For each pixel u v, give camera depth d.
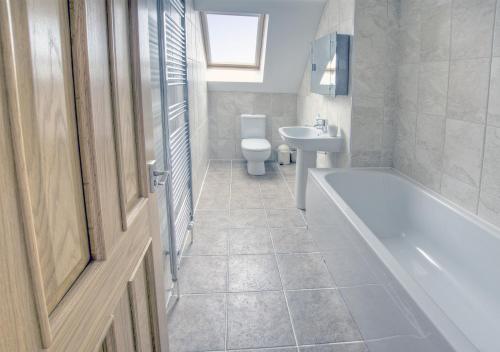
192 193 3.15
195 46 3.73
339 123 3.29
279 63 4.60
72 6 0.69
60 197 0.66
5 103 0.47
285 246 2.82
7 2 0.46
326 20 3.70
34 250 0.53
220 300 2.16
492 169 1.98
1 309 0.46
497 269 1.89
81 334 0.70
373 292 1.71
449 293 2.06
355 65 2.92
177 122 2.59
